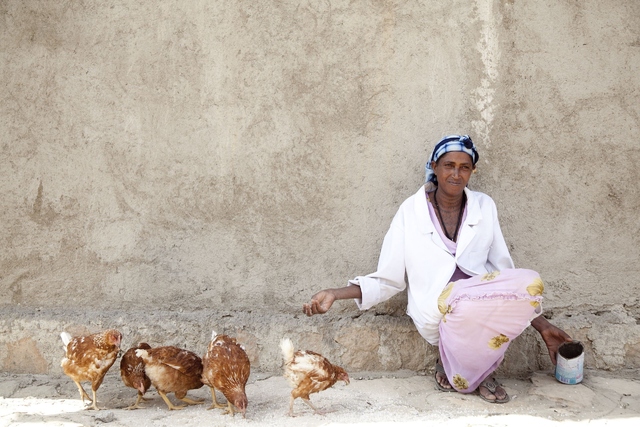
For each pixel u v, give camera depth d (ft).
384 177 15.02
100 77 14.89
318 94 14.96
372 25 14.90
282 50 14.92
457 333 12.49
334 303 14.98
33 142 14.90
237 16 14.89
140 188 14.97
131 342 14.58
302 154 14.98
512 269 12.32
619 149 14.92
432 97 14.97
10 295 15.02
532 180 14.99
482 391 13.02
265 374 14.48
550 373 14.35
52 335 14.61
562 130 14.94
